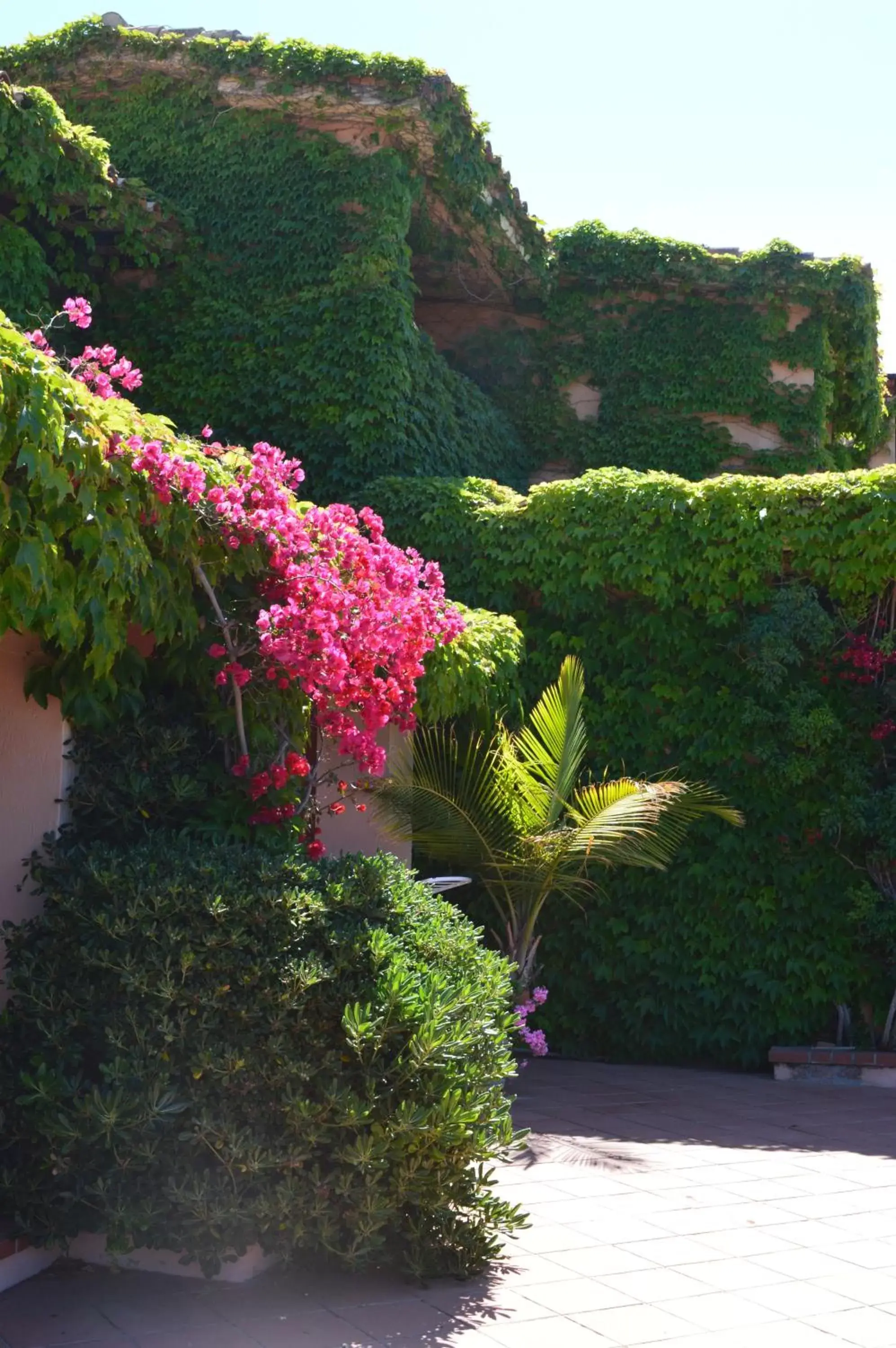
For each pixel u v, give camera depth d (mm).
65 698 5340
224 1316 4461
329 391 11453
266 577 6188
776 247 13945
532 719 9367
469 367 14617
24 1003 4816
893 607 9664
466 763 9047
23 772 5309
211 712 5961
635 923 9930
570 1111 8109
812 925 9625
